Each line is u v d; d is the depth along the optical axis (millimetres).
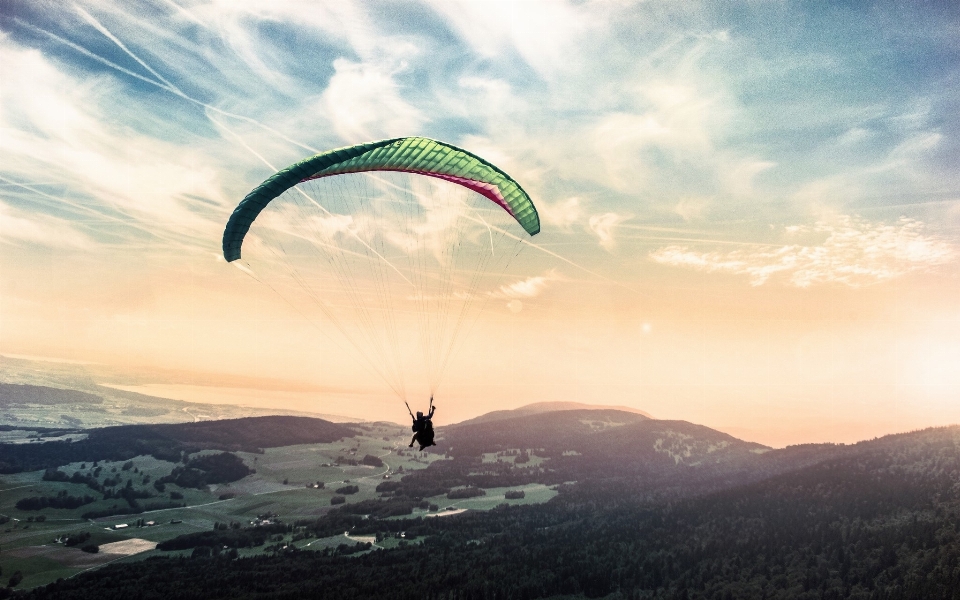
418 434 23828
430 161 26531
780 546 145125
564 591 136250
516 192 27844
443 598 131750
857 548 133875
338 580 144375
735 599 122500
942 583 108750
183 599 137125
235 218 24562
